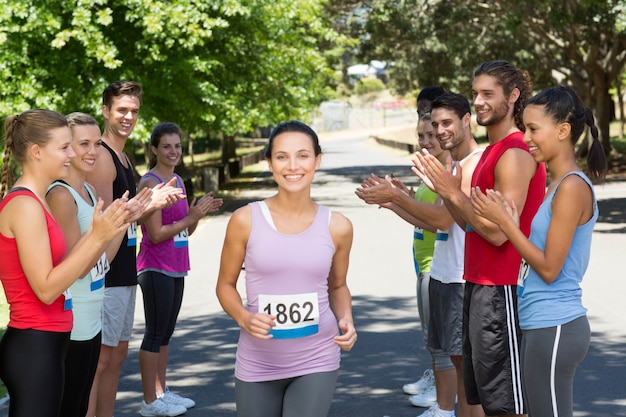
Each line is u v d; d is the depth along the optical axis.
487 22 44.28
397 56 54.62
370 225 22.22
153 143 7.99
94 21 24.36
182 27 24.88
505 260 5.64
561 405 4.95
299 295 4.93
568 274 4.95
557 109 4.93
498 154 5.71
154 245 7.61
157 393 7.88
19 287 4.83
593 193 4.94
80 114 5.88
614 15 32.03
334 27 47.41
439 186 5.49
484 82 5.75
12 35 23.80
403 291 13.30
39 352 4.84
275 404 5.05
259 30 28.30
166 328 7.71
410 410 7.79
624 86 72.81
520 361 5.40
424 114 7.62
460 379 6.84
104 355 6.59
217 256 17.16
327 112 124.06
